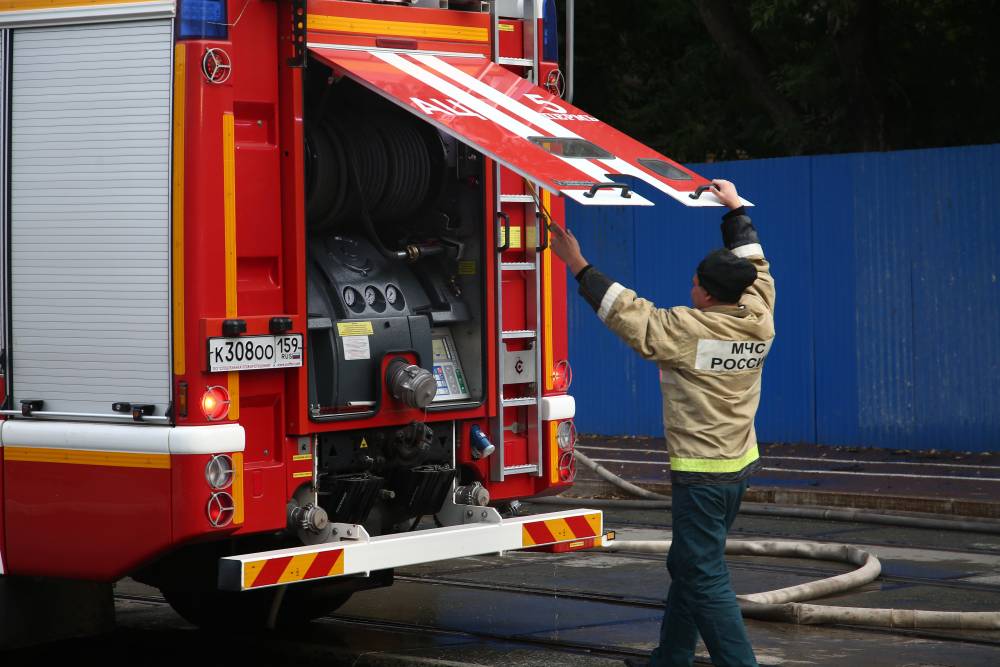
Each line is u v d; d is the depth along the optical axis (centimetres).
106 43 880
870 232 2047
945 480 1748
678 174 916
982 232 1967
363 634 1087
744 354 846
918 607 1147
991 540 1476
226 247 860
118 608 1209
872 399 2056
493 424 1045
